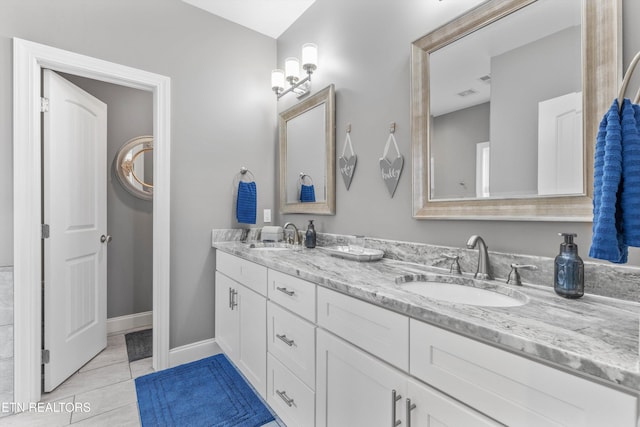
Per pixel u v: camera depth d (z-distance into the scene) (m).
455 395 0.73
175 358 2.10
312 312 1.22
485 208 1.22
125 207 2.72
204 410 1.63
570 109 1.01
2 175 1.58
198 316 2.21
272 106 2.56
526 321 0.71
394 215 1.59
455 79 1.33
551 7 1.06
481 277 1.14
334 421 1.11
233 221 2.35
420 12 1.48
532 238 1.09
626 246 0.69
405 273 1.23
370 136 1.72
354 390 1.02
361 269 1.31
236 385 1.86
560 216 1.02
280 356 1.43
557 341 0.59
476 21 1.25
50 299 1.79
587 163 0.97
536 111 1.09
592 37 0.97
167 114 2.05
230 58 2.35
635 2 0.90
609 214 0.68
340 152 1.92
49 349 1.78
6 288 1.59
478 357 0.69
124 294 2.72
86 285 2.13
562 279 0.91
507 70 1.17
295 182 2.32
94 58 1.81
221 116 2.30
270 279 1.52
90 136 2.18
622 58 0.92
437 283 1.21
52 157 1.81
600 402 0.53
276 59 2.59
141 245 2.80
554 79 1.05
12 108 1.60
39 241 1.69
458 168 1.31
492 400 0.67
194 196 2.18
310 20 2.19
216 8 2.22
